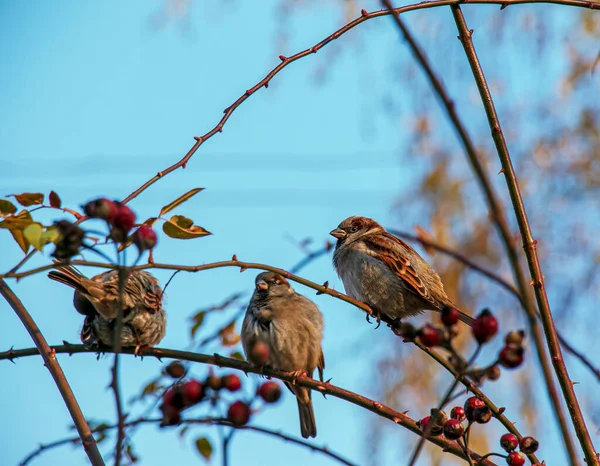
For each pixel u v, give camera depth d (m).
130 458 6.94
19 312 7.82
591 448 6.86
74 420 7.27
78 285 8.83
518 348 5.23
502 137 7.61
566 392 7.04
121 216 5.73
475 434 12.87
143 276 9.52
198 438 6.27
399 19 5.30
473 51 7.73
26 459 7.05
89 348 8.35
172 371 5.92
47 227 5.77
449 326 5.35
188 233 6.63
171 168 7.63
